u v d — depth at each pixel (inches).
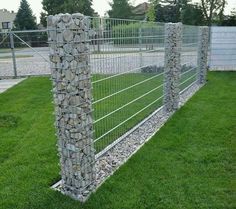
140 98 221.8
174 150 172.2
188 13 1149.7
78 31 118.5
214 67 472.7
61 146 128.5
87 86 126.6
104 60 160.7
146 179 140.9
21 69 511.5
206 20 1120.2
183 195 128.5
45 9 1507.1
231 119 224.5
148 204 122.6
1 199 126.6
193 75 354.0
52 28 117.6
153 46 230.7
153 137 191.5
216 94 306.8
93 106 155.9
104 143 172.9
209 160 159.3
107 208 120.5
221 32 455.8
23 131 203.9
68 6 1424.7
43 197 127.6
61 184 135.0
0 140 187.8
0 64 581.6
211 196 127.6
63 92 121.7
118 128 189.3
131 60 196.5
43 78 413.1
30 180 140.3
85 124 127.4
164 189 132.7
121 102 189.9
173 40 241.9
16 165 154.9
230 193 129.6
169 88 247.0
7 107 266.5
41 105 269.3
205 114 238.5
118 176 143.6
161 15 1277.1
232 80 382.6
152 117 236.4
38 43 514.9
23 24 1576.0
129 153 172.7
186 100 285.9
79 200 126.3
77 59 119.6
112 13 1552.7
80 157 125.7
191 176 143.6
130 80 199.0
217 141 183.5
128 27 187.3
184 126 210.5
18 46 494.9
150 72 232.4
